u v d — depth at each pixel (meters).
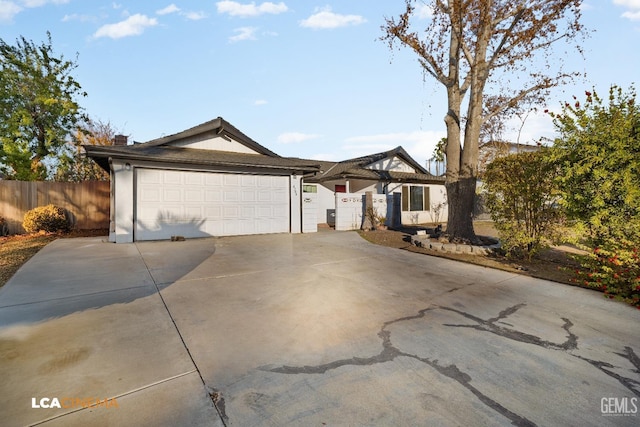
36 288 4.47
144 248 7.88
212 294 4.36
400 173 17.34
